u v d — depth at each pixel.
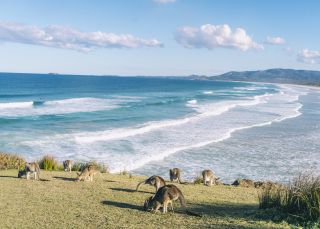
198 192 16.50
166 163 30.30
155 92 130.62
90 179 17.83
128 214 12.08
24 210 12.27
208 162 31.09
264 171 28.81
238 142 40.03
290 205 11.70
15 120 50.75
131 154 32.66
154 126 47.88
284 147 38.12
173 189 12.43
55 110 64.44
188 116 60.56
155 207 12.39
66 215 11.84
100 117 56.44
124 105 76.69
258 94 133.25
